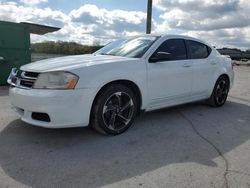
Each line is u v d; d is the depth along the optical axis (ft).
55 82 11.39
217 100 19.95
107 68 12.62
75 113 11.64
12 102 12.76
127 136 13.32
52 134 13.20
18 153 11.05
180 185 8.88
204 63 18.06
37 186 8.67
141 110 14.47
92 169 9.87
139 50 15.03
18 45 29.71
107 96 12.62
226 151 11.83
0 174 9.35
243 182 9.16
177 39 16.72
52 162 10.35
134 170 9.87
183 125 15.39
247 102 22.72
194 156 11.21
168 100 15.88
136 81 13.69
